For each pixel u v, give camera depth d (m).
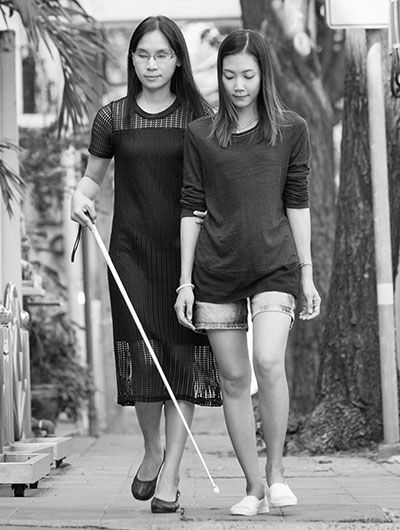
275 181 11.19
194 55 40.66
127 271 11.73
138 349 11.59
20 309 17.14
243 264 11.08
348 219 21.20
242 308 11.32
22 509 12.23
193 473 16.73
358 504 12.23
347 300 20.97
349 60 21.39
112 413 40.06
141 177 11.73
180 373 11.61
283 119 11.24
